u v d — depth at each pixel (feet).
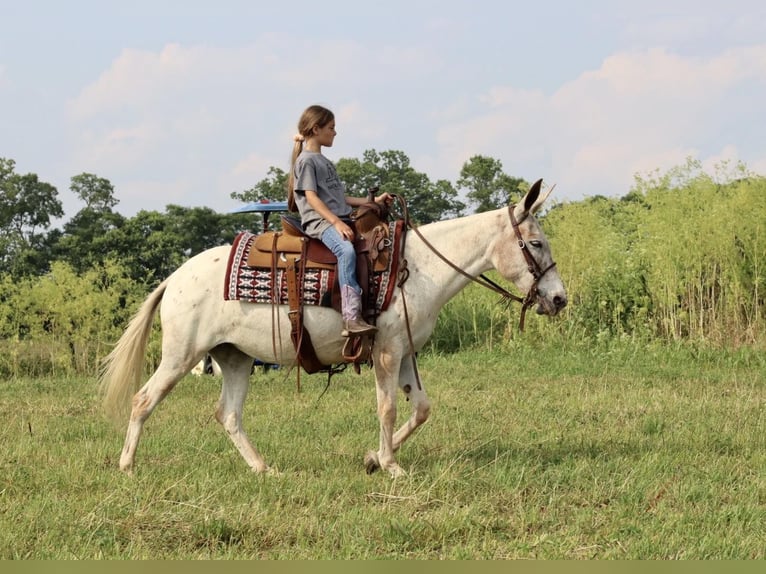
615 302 52.39
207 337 23.76
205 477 22.66
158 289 24.53
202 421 32.17
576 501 20.99
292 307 23.04
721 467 23.62
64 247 110.42
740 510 19.69
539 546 17.57
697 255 49.98
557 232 55.31
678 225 50.98
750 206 50.14
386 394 23.38
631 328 52.03
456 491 21.34
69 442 28.63
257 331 23.52
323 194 23.32
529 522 19.19
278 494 21.34
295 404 35.40
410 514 19.72
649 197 52.75
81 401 38.24
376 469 23.98
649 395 36.35
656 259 50.83
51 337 52.24
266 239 23.65
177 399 37.73
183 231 115.03
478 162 121.49
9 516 19.25
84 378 48.16
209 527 18.44
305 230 23.35
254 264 23.35
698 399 35.14
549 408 33.40
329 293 22.91
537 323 52.90
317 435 29.07
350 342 23.09
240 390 24.88
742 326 49.55
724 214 49.98
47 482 22.40
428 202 117.39
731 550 17.42
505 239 23.89
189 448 26.94
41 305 51.70
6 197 116.37
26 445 27.17
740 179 52.70
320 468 24.84
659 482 22.16
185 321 23.67
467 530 18.65
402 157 119.55
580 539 18.25
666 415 31.58
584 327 52.08
